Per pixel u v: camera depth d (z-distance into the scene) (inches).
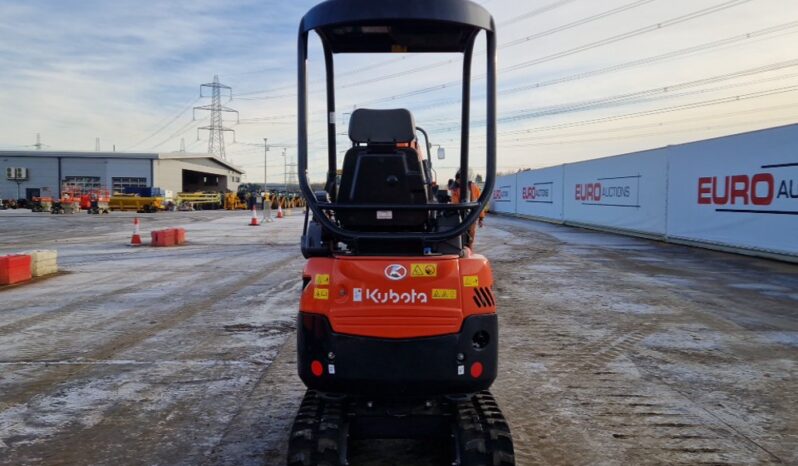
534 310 340.8
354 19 140.5
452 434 141.5
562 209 1151.0
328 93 192.5
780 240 538.9
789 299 370.9
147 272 494.9
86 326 304.3
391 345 134.7
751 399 202.4
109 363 241.9
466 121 183.8
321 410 146.3
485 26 144.6
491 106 146.3
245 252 649.6
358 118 155.9
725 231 619.5
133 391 209.3
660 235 757.3
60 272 494.9
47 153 2468.0
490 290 141.1
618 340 276.8
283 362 242.7
